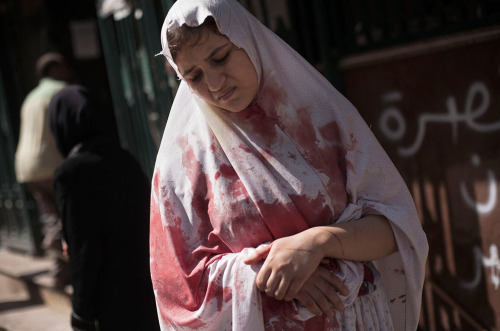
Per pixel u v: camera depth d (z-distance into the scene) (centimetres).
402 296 227
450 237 349
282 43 207
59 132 340
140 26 428
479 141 322
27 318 611
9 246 817
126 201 332
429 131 349
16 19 745
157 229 215
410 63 353
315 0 396
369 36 376
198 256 207
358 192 212
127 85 475
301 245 193
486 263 331
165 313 210
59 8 698
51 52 695
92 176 324
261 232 200
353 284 199
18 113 762
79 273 317
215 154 207
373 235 203
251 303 193
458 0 320
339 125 207
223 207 203
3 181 809
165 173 215
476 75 317
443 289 359
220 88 193
